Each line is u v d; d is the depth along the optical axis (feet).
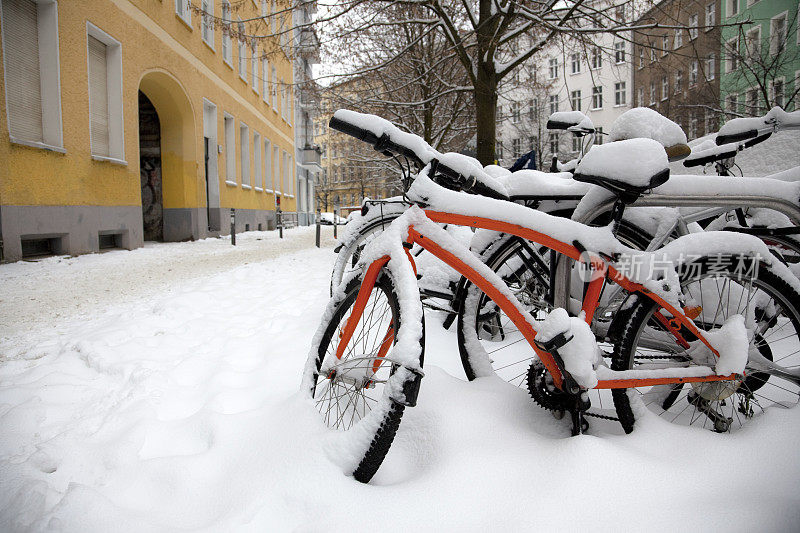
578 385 5.26
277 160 80.69
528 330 5.48
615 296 6.01
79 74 27.68
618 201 5.55
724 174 8.22
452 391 6.09
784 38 37.70
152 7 36.55
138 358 9.37
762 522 3.91
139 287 17.92
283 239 50.01
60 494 4.88
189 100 43.14
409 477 5.09
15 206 23.13
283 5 24.95
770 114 7.22
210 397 7.45
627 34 25.39
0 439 6.19
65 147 26.45
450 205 5.62
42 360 9.53
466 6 20.84
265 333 11.20
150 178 44.29
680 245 5.53
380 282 5.51
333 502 4.37
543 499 4.28
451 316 10.39
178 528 4.24
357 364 5.53
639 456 4.71
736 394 6.01
